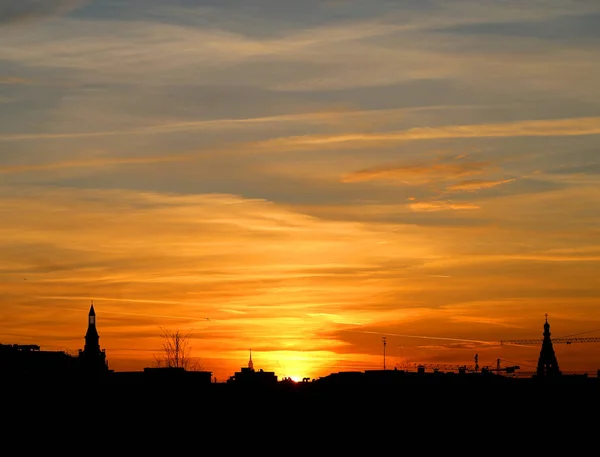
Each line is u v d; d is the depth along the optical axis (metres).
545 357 194.75
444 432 153.50
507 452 150.38
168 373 154.88
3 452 129.12
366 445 150.25
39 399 139.38
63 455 132.75
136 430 141.25
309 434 150.38
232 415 149.38
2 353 144.75
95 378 153.25
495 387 165.38
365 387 163.25
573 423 154.12
